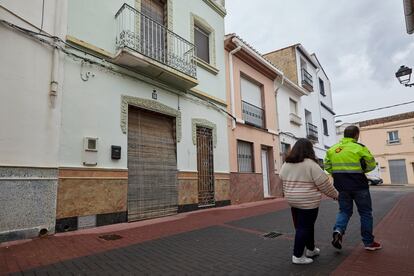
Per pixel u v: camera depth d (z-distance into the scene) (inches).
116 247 187.8
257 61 541.6
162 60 346.9
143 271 143.0
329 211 337.7
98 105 270.2
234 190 441.1
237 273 139.6
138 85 313.3
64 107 243.0
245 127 496.7
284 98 659.4
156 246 190.5
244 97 522.9
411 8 284.2
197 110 393.1
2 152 198.7
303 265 147.8
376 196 533.6
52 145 228.8
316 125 839.7
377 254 160.6
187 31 394.3
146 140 321.1
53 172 226.8
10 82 208.1
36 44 227.5
